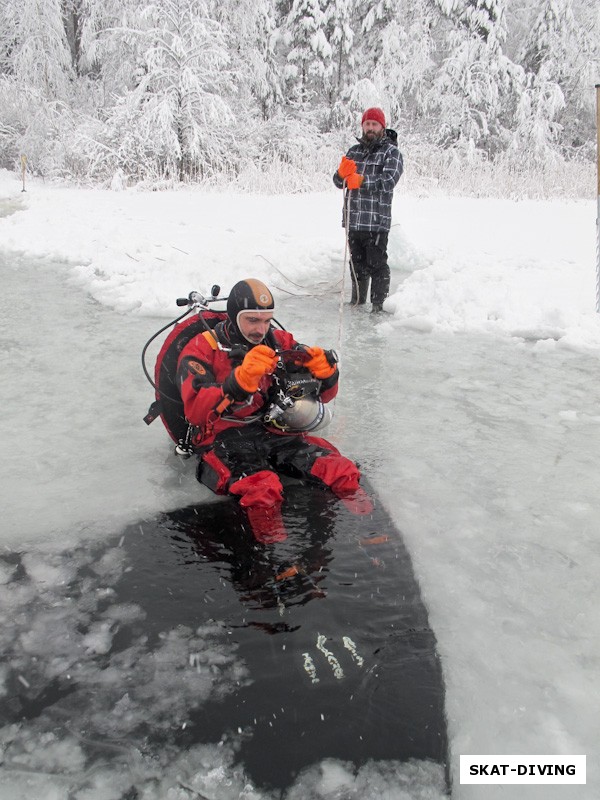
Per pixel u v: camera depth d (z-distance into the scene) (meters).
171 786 1.75
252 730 1.90
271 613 2.36
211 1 19.19
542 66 20.81
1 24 22.09
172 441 3.88
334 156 18.67
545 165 19.56
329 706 1.97
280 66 21.75
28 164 19.25
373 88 20.11
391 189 6.36
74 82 22.59
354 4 21.23
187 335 3.46
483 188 16.73
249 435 3.36
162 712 1.96
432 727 1.92
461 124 21.02
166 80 17.88
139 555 2.73
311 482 3.22
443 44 22.00
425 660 2.16
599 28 21.56
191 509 3.10
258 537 2.81
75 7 22.97
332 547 2.76
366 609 2.39
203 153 17.75
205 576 2.58
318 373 3.35
